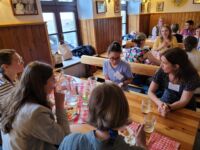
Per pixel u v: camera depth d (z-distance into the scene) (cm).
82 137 56
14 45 230
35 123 82
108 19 411
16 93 89
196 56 219
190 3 576
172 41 312
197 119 112
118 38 472
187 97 133
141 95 149
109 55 189
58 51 337
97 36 385
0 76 139
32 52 255
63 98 106
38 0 252
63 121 102
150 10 654
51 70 95
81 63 335
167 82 148
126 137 90
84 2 361
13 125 86
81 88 165
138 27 585
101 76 303
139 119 112
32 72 88
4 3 212
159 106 126
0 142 157
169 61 133
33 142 88
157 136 95
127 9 579
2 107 92
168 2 614
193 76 134
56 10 326
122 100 52
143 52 268
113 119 49
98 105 51
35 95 89
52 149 92
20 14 230
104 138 52
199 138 170
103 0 383
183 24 609
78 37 395
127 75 194
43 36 267
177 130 101
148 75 235
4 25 213
